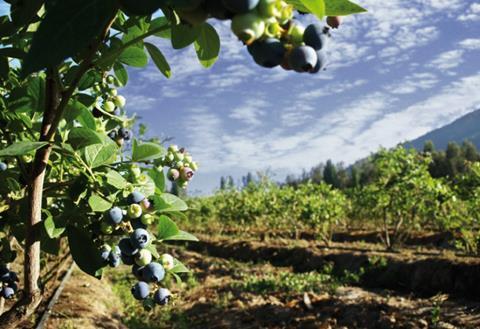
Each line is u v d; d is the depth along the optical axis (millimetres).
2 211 1598
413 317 7672
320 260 14031
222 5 775
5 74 1472
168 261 1448
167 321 8859
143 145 1602
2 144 1774
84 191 1472
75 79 1107
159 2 737
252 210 21891
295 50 777
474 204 10891
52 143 1188
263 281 11016
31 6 979
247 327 8094
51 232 1321
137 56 1588
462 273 9570
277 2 779
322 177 86000
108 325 6590
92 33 718
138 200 1413
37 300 1333
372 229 20469
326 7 872
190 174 1813
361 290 10344
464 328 7035
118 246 1364
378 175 15070
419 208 13656
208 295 10492
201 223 25984
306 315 8320
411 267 10680
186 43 1128
